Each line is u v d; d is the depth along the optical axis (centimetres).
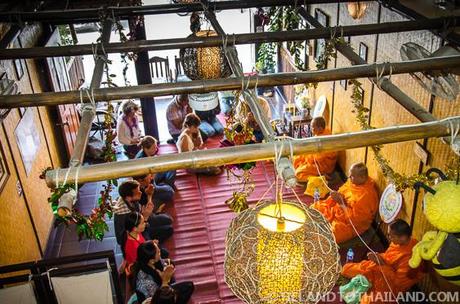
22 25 405
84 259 395
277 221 211
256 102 248
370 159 587
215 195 659
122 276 538
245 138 434
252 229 209
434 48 409
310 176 671
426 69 274
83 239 610
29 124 590
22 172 548
